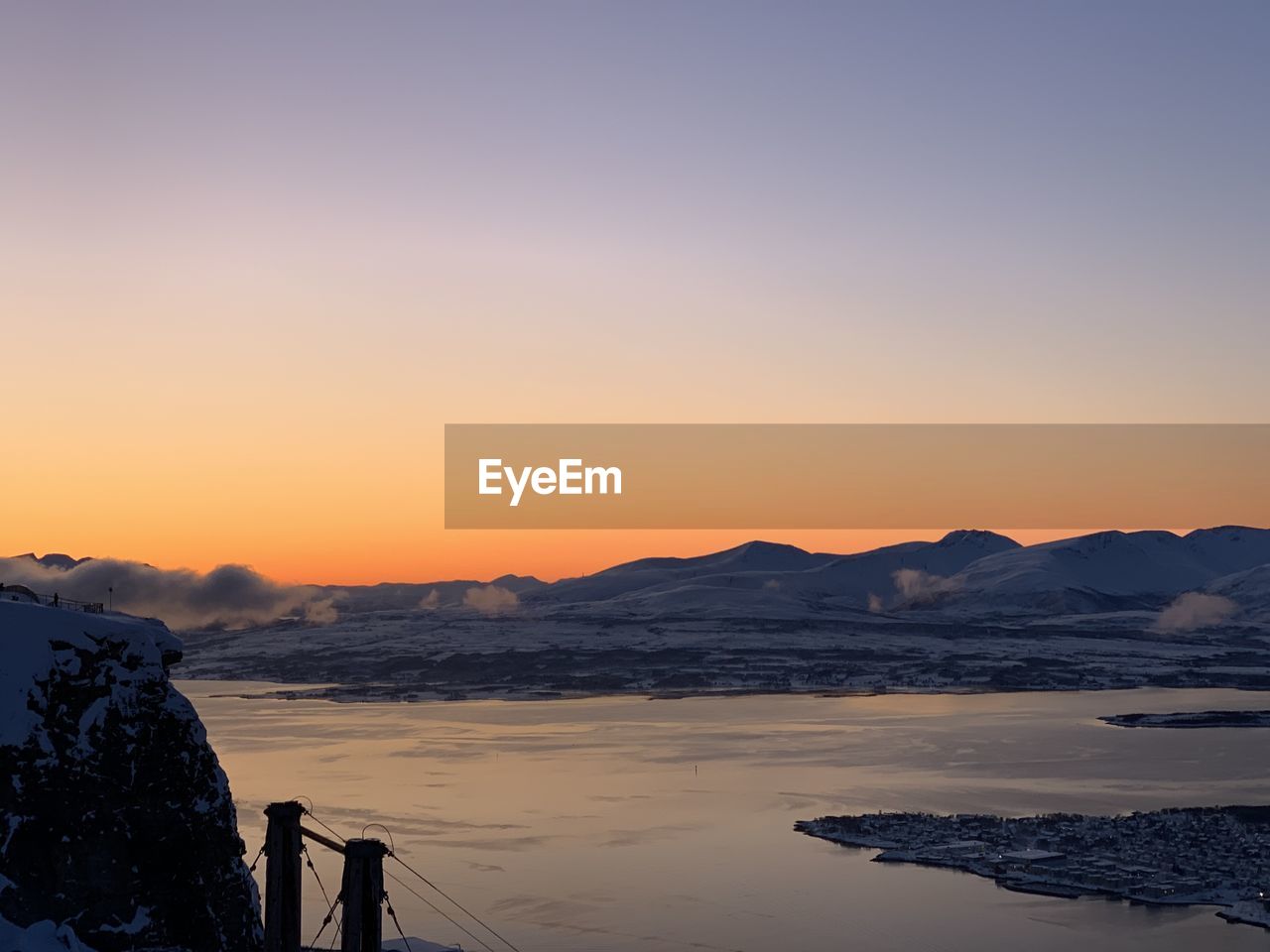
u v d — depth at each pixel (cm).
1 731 7544
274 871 7181
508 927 18750
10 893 7219
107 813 7738
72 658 7981
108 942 7481
